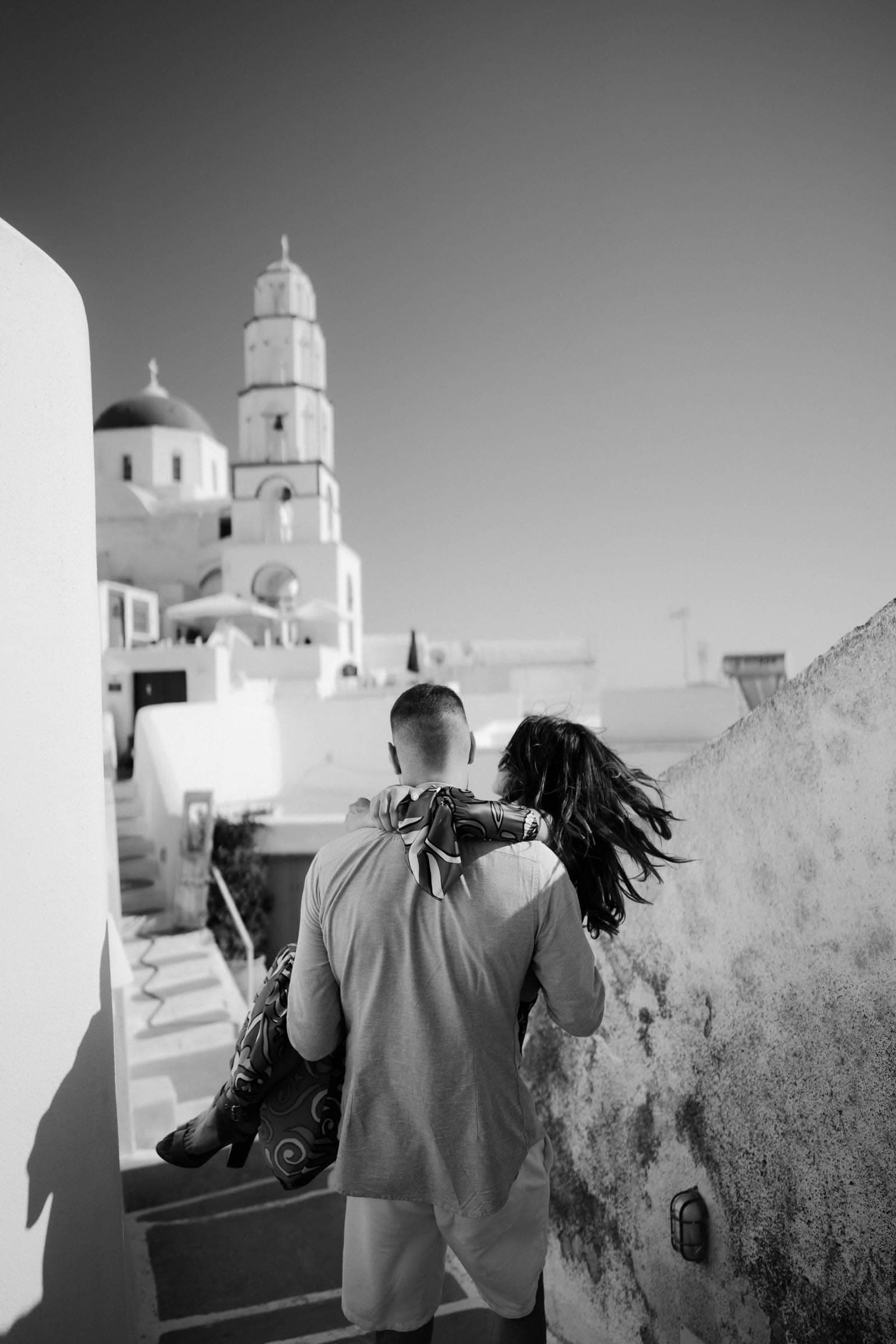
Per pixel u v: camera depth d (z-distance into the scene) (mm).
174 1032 8312
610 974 2809
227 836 13789
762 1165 2068
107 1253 2041
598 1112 2873
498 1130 1808
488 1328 2988
